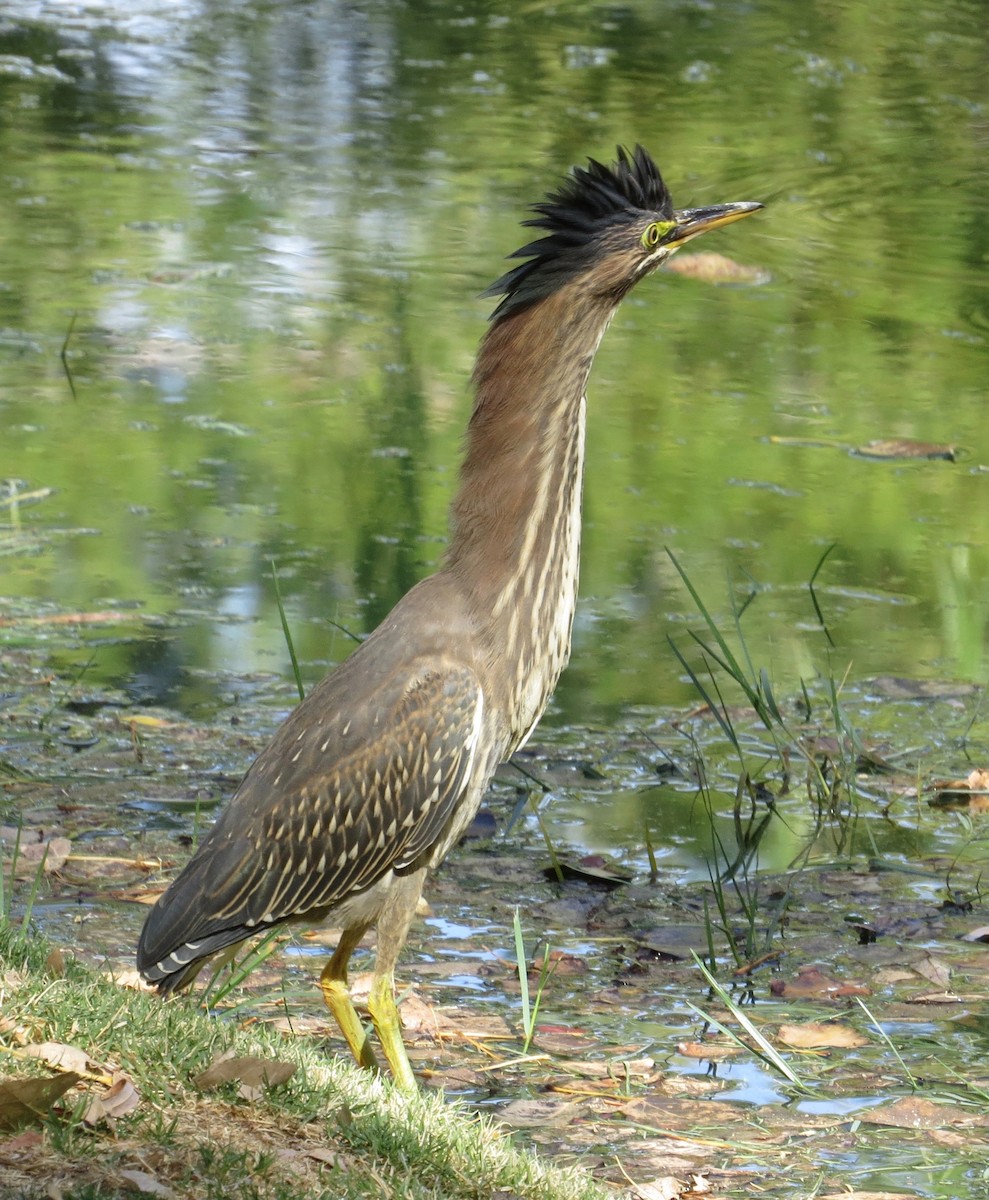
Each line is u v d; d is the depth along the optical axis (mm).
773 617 13875
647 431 17422
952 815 11141
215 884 7891
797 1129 7758
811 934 9633
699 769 11133
